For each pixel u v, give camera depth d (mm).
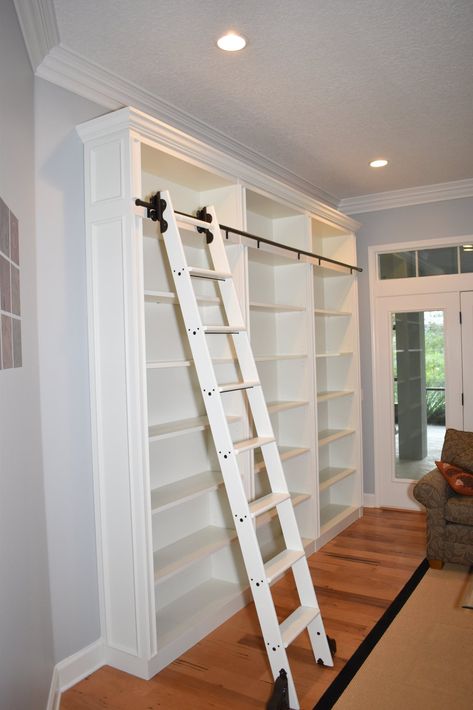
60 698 2295
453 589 3277
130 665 2469
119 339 2451
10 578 1601
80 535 2482
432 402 4887
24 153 2053
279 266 4172
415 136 3596
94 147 2510
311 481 3961
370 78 2795
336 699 2262
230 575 3225
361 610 3043
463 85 2887
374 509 5039
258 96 2973
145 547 2410
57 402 2375
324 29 2350
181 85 2820
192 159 2781
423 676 2412
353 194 4965
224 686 2369
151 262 2988
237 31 2344
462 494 3641
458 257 4777
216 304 3266
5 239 1596
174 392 3104
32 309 2139
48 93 2412
